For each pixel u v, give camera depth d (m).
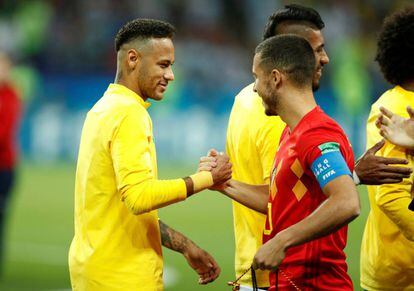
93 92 72.88
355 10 83.69
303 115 13.92
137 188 14.53
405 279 16.81
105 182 15.18
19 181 61.19
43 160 72.62
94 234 15.30
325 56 16.39
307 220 12.92
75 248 15.64
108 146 14.97
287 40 14.15
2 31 75.69
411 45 16.48
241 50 83.31
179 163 70.06
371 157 15.34
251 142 16.42
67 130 72.50
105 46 78.69
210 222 46.06
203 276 16.59
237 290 15.02
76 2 81.31
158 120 72.19
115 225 15.20
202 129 72.81
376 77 75.00
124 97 15.26
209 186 15.29
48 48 77.00
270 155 16.03
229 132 17.25
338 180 12.96
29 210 49.47
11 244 39.28
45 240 40.38
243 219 16.98
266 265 12.93
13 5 79.38
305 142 13.48
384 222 16.72
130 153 14.64
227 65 80.06
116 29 80.81
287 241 12.88
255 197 16.00
